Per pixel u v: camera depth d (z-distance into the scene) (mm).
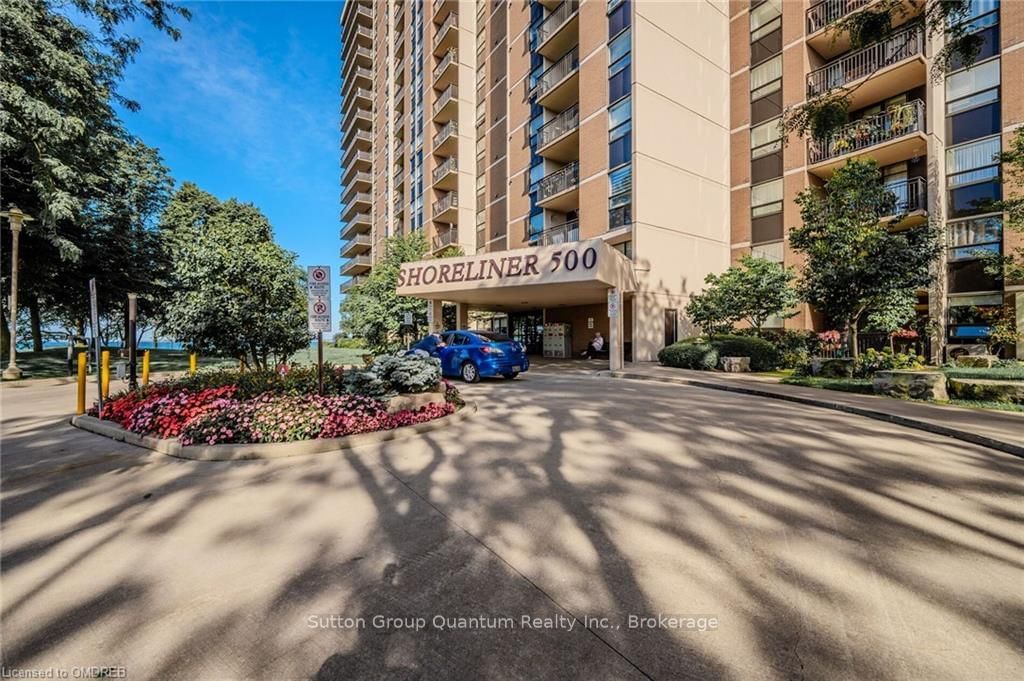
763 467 4664
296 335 10406
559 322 25531
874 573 2707
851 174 11555
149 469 4746
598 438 5867
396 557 2924
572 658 2027
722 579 2645
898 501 3789
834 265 11414
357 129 58594
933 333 14742
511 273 16547
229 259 9258
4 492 4102
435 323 21875
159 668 1976
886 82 16812
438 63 37219
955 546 3035
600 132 20266
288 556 2939
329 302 7129
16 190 16875
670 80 19531
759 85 20938
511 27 27375
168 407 6145
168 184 26578
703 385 11453
